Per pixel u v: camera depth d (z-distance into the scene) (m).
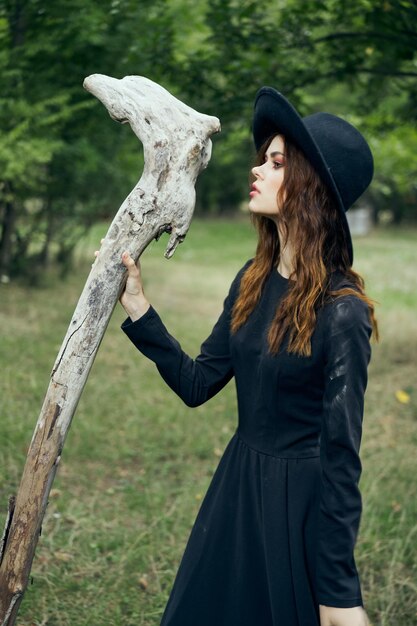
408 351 7.55
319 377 1.75
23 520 1.81
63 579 3.02
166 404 5.49
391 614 2.88
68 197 10.02
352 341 1.68
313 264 1.74
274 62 5.95
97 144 9.33
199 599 1.88
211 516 1.90
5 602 1.83
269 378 1.78
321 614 1.65
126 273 1.81
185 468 4.38
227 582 1.86
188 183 1.80
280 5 5.90
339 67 5.98
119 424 5.00
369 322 1.72
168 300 10.45
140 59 5.94
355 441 1.65
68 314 8.30
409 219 25.28
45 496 1.82
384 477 4.28
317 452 1.80
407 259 16.30
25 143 6.59
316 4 5.34
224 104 5.96
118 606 2.89
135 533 3.48
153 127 1.78
